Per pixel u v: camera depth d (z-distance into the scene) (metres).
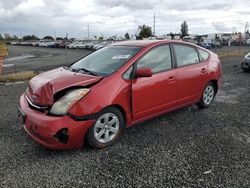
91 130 3.93
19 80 10.22
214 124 5.26
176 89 5.17
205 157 3.90
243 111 6.12
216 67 6.30
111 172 3.49
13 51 48.34
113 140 4.26
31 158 3.83
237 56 23.70
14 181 3.28
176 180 3.32
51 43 69.62
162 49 5.03
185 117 5.64
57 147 3.75
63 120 3.69
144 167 3.62
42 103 3.85
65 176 3.40
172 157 3.90
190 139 4.54
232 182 3.28
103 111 4.02
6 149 4.10
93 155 3.94
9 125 5.08
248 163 3.73
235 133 4.82
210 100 6.34
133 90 4.35
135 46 4.90
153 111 4.78
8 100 6.95
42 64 20.28
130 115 4.42
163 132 4.83
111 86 4.10
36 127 3.77
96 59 4.93
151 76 4.53
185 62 5.47
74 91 3.84
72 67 4.98
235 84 9.43
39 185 3.21
